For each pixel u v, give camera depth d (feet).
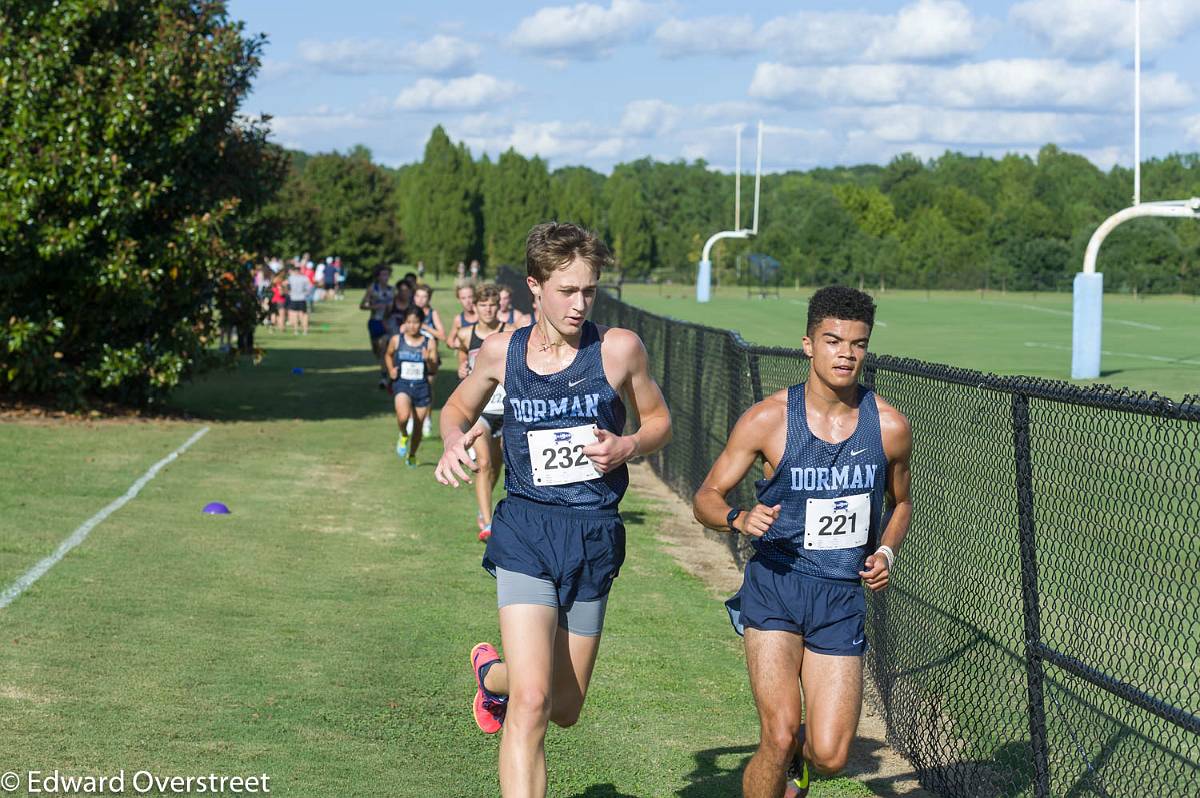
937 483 20.63
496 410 31.58
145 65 53.11
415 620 25.99
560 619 14.99
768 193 416.87
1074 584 18.74
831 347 14.47
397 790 16.96
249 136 61.67
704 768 18.61
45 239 51.83
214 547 32.07
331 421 61.26
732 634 26.27
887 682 21.81
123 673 21.39
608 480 14.98
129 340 59.00
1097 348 80.18
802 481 14.83
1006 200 372.79
